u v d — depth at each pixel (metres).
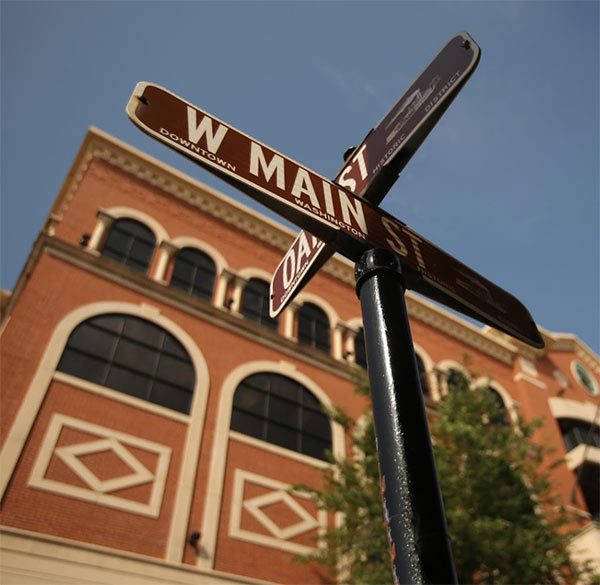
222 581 11.48
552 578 11.16
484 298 3.70
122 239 16.91
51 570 9.91
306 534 13.40
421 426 2.25
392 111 3.69
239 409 14.97
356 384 14.51
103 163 18.23
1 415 11.41
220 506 12.74
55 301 13.98
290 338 17.62
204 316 16.34
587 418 23.62
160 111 2.97
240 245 19.55
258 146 3.24
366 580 10.49
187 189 19.47
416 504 2.02
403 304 2.79
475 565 10.30
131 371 13.87
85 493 11.23
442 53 3.44
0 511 10.17
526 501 11.93
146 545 11.25
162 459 12.70
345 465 12.41
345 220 3.21
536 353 25.59
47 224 17.27
